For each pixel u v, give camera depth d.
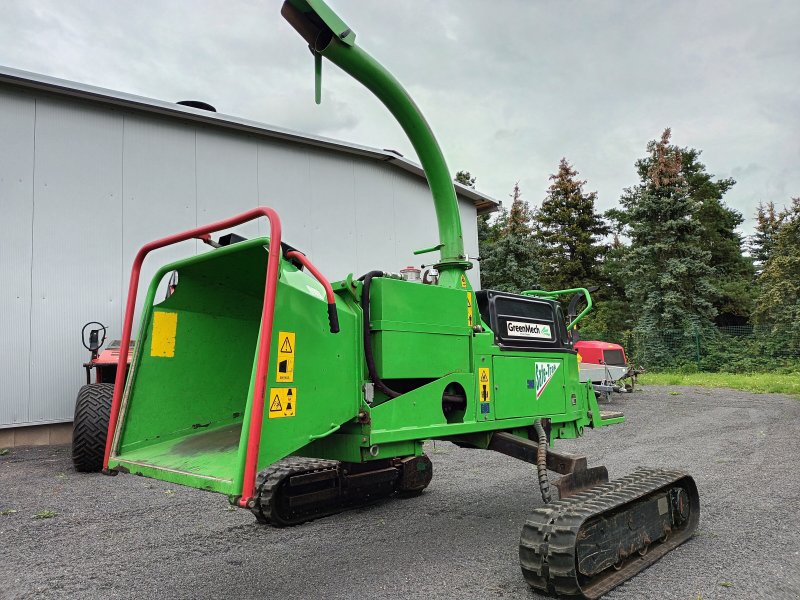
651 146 26.05
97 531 4.35
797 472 6.06
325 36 3.45
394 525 4.43
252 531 4.32
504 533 4.22
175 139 9.84
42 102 8.59
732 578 3.29
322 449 3.38
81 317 8.66
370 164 12.72
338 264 11.91
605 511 3.14
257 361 2.54
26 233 8.30
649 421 10.23
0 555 3.84
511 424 4.06
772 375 19.62
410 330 3.43
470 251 15.33
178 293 3.46
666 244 23.72
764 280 25.64
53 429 8.35
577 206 35.25
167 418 3.36
